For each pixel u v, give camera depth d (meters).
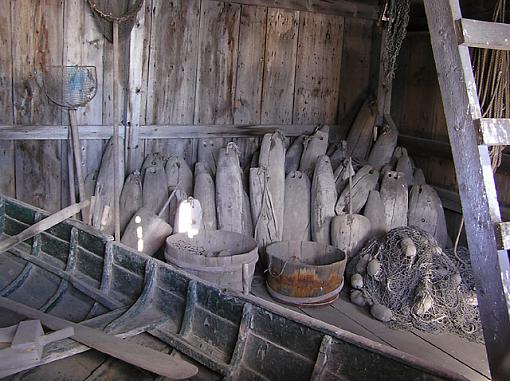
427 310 3.67
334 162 5.19
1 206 3.86
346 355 2.20
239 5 4.95
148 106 4.73
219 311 2.65
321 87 5.52
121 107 4.55
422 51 5.31
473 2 4.66
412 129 5.50
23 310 2.81
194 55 4.84
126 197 4.45
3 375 2.22
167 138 4.84
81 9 4.29
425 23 5.31
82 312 3.11
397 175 4.87
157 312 2.91
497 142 2.13
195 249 4.03
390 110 5.74
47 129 4.30
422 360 2.00
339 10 5.36
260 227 4.57
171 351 2.63
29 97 4.24
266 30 5.13
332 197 4.70
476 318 3.68
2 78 4.12
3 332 2.42
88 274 3.36
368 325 3.68
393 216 4.73
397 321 3.71
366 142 5.47
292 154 5.21
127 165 4.66
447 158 5.09
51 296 3.26
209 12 4.83
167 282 2.90
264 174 4.66
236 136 5.16
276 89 5.30
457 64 2.17
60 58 4.29
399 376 2.04
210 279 3.55
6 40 4.09
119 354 2.39
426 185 4.95
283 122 5.41
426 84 5.30
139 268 3.05
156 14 4.60
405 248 3.88
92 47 4.38
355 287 4.05
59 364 2.51
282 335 2.41
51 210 4.48
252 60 5.12
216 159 5.04
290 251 4.25
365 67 5.68
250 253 3.66
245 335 2.52
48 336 2.44
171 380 2.42
